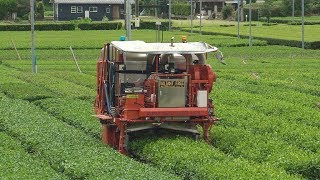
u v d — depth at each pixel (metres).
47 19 180.12
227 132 34.34
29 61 82.12
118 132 33.38
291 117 39.69
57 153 30.03
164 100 31.97
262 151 30.61
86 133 36.62
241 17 173.50
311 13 186.62
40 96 49.56
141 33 125.19
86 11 177.38
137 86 32.81
